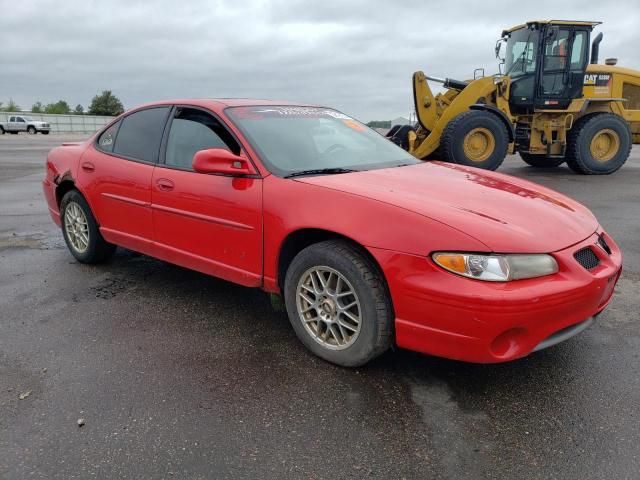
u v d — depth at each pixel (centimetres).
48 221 686
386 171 342
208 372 291
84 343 325
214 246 347
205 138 364
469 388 274
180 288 420
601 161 1172
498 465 217
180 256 373
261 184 318
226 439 234
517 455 223
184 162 370
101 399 264
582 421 246
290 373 289
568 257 258
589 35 1134
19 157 1766
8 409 255
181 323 354
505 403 260
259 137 345
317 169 333
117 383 279
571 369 291
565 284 250
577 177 1139
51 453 224
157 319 361
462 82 1204
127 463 219
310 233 300
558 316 251
